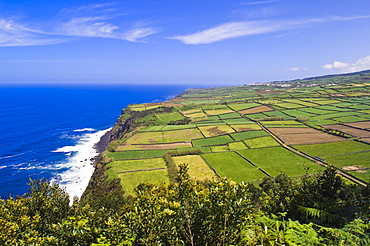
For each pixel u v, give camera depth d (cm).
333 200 1159
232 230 690
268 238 664
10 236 940
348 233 777
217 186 732
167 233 732
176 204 741
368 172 4734
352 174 4650
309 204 1186
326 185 1244
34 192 1304
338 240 758
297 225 856
